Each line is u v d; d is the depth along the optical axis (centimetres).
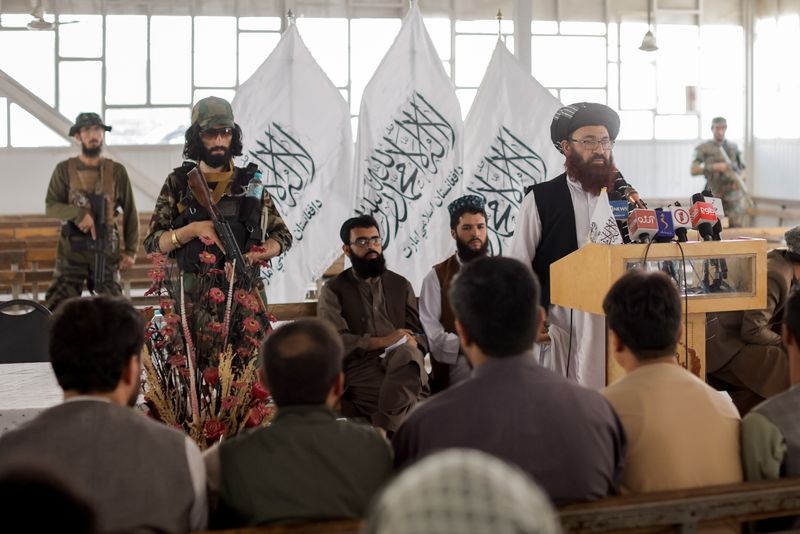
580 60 1407
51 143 1213
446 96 499
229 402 264
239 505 165
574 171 354
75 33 1214
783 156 1409
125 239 606
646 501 162
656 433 186
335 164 514
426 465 65
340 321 377
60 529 83
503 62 498
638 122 1434
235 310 290
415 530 61
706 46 1441
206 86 1254
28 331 403
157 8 1232
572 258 297
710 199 301
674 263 281
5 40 1198
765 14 1423
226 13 1251
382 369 370
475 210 394
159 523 156
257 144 507
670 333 194
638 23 1417
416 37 498
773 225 1428
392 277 389
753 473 186
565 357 352
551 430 167
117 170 599
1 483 85
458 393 171
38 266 1017
